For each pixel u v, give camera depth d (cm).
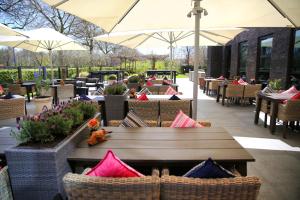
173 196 110
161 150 175
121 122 262
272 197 221
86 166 170
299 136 414
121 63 1677
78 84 879
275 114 424
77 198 114
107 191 110
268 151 341
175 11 295
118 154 167
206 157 161
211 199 108
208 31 527
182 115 248
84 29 1586
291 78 627
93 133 191
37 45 748
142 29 349
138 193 109
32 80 960
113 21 279
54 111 194
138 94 484
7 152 148
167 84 628
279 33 663
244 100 766
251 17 310
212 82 877
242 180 107
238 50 1022
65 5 216
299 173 271
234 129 461
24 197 153
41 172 149
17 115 437
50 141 164
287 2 260
